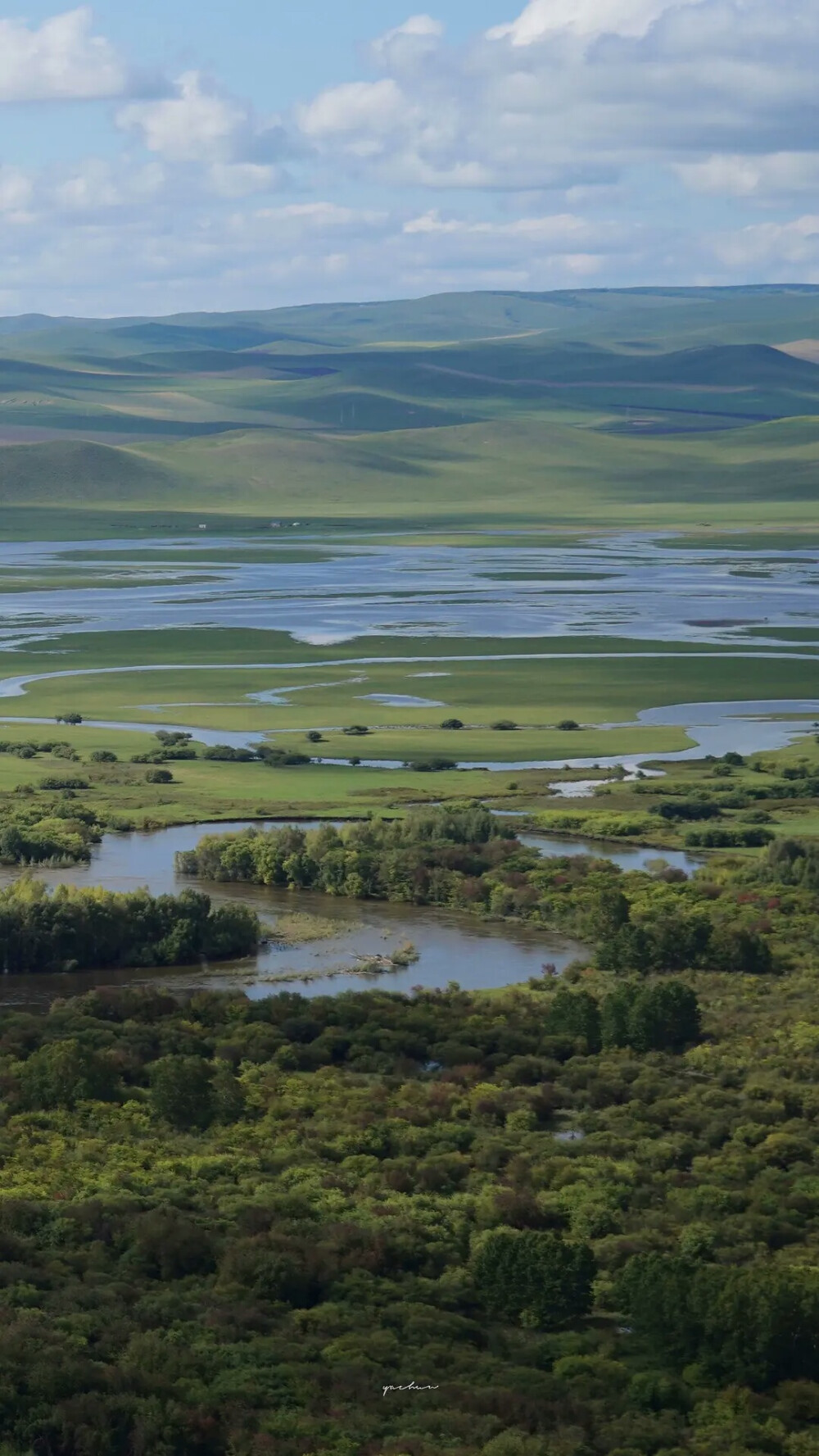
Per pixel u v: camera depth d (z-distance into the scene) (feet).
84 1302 426.92
